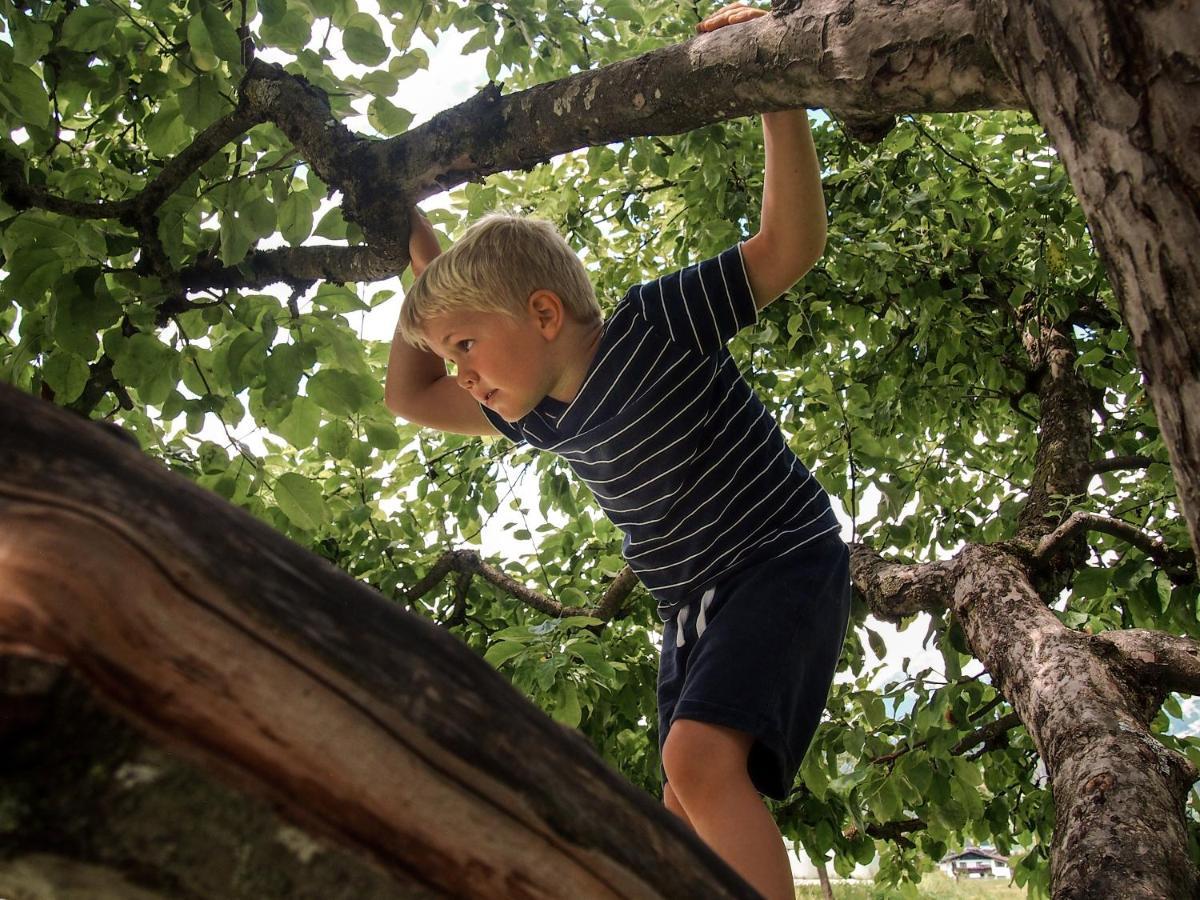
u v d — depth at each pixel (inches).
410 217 92.2
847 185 188.7
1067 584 136.6
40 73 116.3
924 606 127.0
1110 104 30.1
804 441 179.3
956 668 133.7
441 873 22.8
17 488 20.6
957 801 141.0
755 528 81.2
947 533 195.0
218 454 121.9
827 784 140.9
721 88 59.1
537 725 25.1
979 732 161.8
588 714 157.8
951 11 46.8
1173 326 29.5
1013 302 202.5
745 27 58.1
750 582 79.6
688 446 80.7
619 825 25.2
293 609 22.5
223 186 108.0
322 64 106.3
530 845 23.7
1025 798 179.9
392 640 23.5
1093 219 32.0
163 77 113.3
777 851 66.7
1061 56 31.7
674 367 79.8
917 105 50.3
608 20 162.4
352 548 183.0
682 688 79.8
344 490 185.8
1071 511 150.0
